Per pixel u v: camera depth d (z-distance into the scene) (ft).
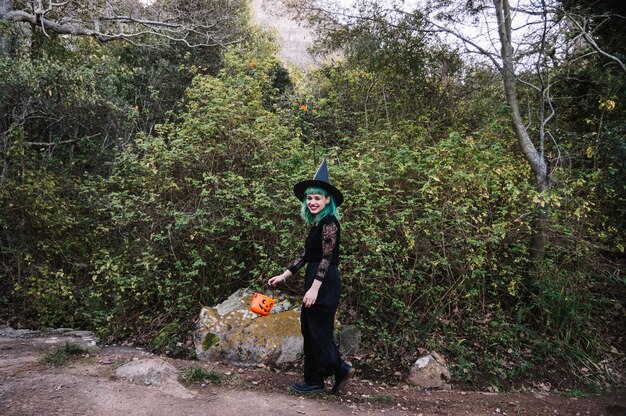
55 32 32.35
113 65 31.81
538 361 14.55
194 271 14.73
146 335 15.37
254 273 14.75
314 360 11.00
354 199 15.58
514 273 16.08
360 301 14.98
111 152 26.58
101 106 26.50
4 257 20.89
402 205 16.06
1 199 19.83
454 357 14.07
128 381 10.87
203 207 16.07
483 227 15.12
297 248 14.96
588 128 23.24
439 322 15.03
